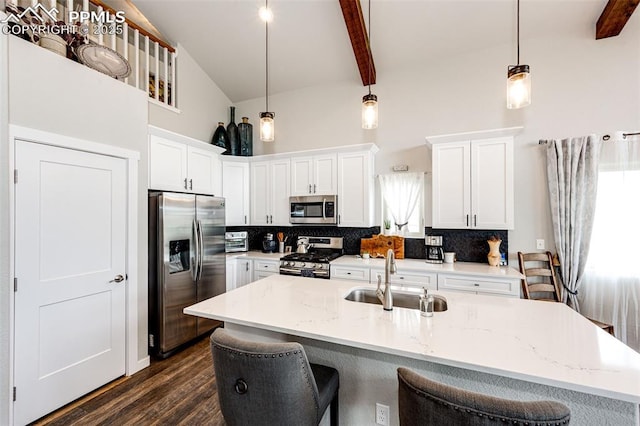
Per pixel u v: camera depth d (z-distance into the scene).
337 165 3.82
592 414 1.12
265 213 4.30
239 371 1.14
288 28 3.49
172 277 2.88
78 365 2.14
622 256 2.76
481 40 3.29
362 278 3.34
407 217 3.72
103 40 3.13
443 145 3.26
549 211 3.09
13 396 1.80
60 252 2.04
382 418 1.48
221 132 4.34
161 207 2.79
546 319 1.52
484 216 3.07
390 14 3.14
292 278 2.52
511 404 0.78
